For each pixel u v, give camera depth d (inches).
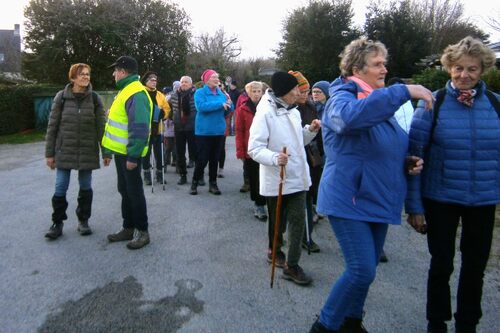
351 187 98.9
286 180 145.0
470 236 112.3
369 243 99.2
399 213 102.3
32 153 462.0
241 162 396.2
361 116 89.6
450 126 107.0
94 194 272.5
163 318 126.3
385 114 89.5
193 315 128.1
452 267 112.7
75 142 185.5
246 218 223.6
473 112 107.2
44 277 152.4
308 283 147.5
